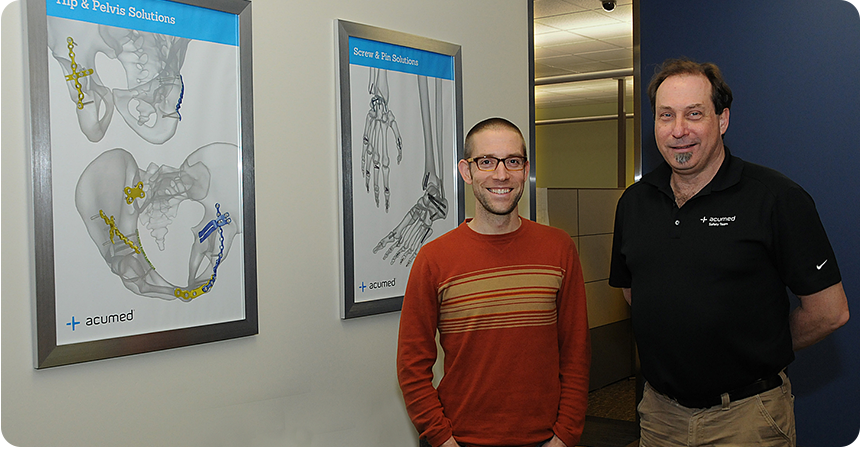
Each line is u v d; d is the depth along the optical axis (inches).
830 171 108.0
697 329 64.3
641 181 73.5
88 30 67.6
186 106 75.3
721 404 65.5
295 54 86.2
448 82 107.7
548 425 62.4
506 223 63.3
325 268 89.9
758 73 114.2
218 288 78.0
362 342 94.8
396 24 99.8
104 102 68.7
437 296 63.4
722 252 64.0
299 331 86.8
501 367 61.1
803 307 65.9
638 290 69.8
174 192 74.3
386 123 97.1
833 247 108.0
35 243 63.7
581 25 204.4
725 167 66.4
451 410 63.2
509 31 121.3
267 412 83.2
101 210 68.4
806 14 109.3
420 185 102.4
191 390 76.0
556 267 63.9
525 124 125.2
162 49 73.3
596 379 177.8
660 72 68.4
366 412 95.3
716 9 118.0
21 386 63.6
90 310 67.5
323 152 89.7
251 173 80.9
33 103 63.7
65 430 66.4
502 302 61.6
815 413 109.0
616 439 138.9
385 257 97.0
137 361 71.5
